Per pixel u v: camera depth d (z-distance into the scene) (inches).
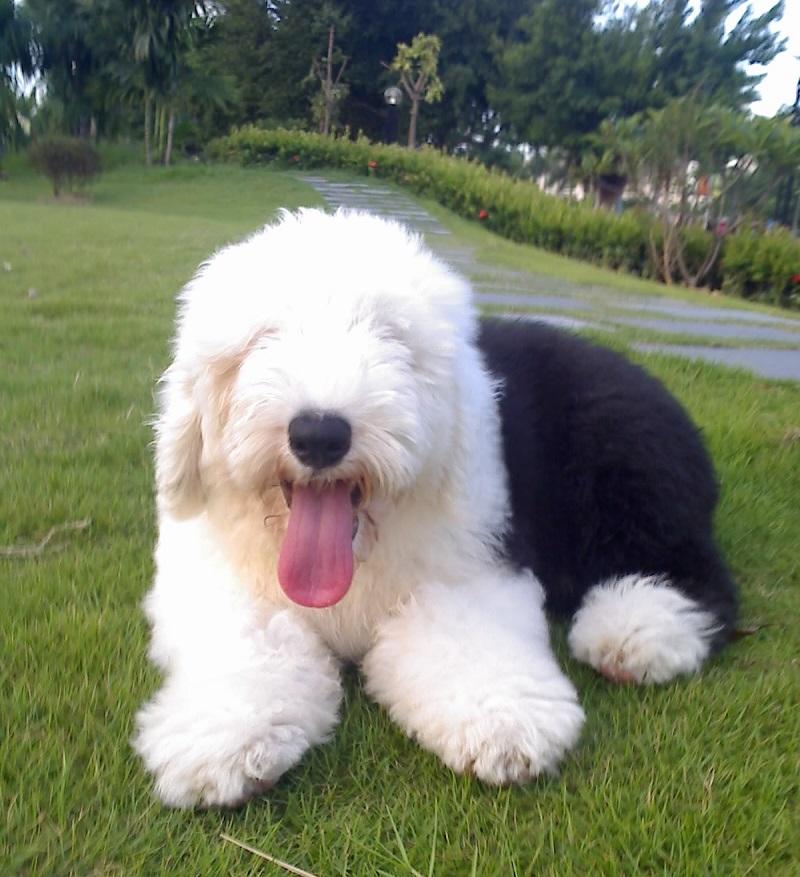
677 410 34.5
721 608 30.4
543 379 34.2
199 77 375.2
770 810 21.4
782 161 199.9
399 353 25.1
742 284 193.5
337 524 24.0
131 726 23.7
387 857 19.8
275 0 462.3
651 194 217.3
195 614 26.3
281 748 21.8
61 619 29.0
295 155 333.1
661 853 19.9
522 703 22.9
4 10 353.1
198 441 27.0
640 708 25.2
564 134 428.5
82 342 68.3
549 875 19.4
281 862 19.6
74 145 257.4
